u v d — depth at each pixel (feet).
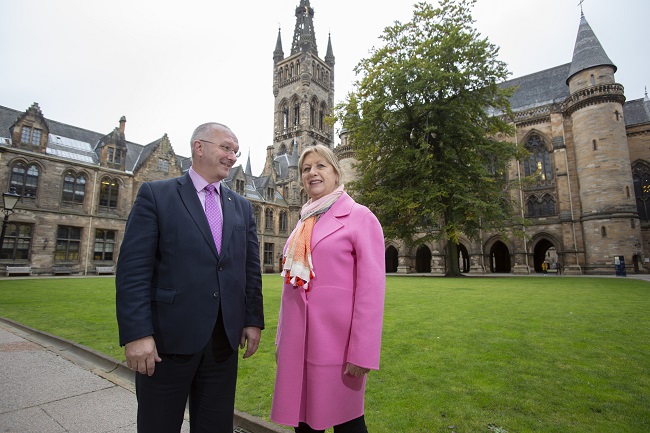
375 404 11.09
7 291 43.27
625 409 10.25
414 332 19.77
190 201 7.63
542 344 16.92
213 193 8.27
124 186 111.14
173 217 7.25
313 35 225.15
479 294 37.55
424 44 78.74
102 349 17.25
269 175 161.68
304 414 6.80
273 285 52.85
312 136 203.10
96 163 107.96
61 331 20.89
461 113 77.71
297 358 6.84
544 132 120.98
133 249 6.69
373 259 6.93
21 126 92.27
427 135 80.48
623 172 101.19
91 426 10.09
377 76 84.33
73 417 10.64
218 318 7.35
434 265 124.06
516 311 25.91
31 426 9.95
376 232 7.27
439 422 9.81
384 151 87.97
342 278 6.97
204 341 6.84
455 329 20.29
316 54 220.84
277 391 6.90
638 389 11.65
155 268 7.11
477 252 122.11
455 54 77.41
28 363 15.69
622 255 96.58
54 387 13.02
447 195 74.43
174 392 6.68
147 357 6.21
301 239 7.41
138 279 6.53
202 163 8.07
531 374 13.15
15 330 21.99
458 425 9.62
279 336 7.68
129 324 6.12
